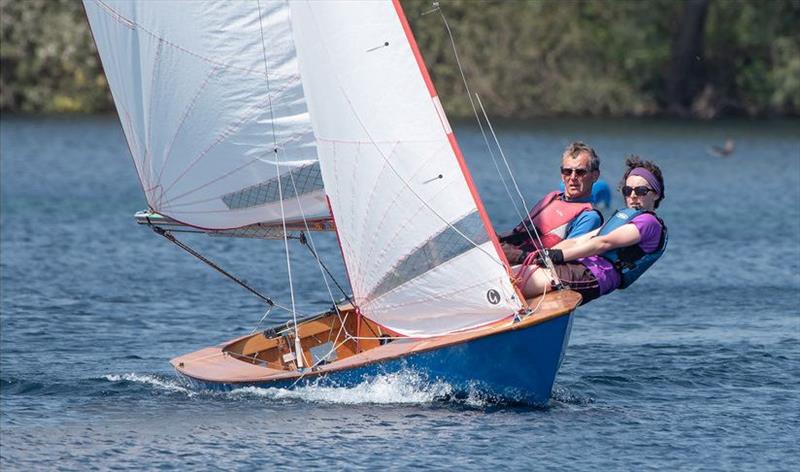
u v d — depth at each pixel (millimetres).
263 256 94688
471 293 49188
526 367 48438
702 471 43688
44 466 44344
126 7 52375
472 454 44656
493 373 48719
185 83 52500
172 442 46438
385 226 49812
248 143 52656
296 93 51969
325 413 48812
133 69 53094
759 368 59156
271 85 52000
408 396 49781
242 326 69625
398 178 49219
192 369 53281
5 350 62688
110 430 48156
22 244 98062
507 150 188000
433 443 45625
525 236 51000
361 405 49688
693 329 68938
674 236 106875
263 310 74375
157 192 54281
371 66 48906
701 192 141125
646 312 74312
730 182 151125
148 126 53500
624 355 61781
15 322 69562
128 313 72750
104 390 54312
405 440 45906
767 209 126000
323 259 93875
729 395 54062
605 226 49938
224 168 53125
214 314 73000
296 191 52938
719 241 103938
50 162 163250
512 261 50875
